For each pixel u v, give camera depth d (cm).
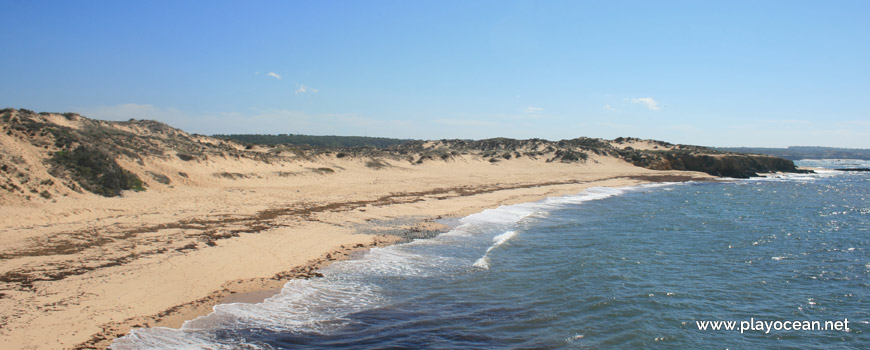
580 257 1750
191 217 2002
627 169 7038
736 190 4866
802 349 1062
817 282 1555
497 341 1025
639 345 1047
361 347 952
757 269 1697
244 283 1245
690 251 1947
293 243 1681
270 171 3553
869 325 1197
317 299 1188
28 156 2078
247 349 898
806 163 15800
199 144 4019
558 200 3538
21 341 824
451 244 1853
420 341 998
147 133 4009
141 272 1241
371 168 4853
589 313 1212
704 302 1335
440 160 6003
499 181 4784
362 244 1758
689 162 7325
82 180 2139
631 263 1705
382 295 1255
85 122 3328
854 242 2197
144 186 2498
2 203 1733
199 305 1077
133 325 941
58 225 1675
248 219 2048
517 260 1675
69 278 1154
